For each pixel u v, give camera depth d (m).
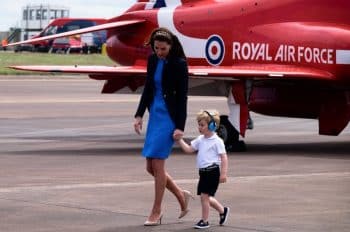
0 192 31.77
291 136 57.34
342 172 37.91
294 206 29.06
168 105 26.06
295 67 47.16
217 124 25.22
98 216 27.27
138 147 49.75
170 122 26.05
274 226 25.83
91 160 42.41
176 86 26.12
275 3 48.62
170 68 26.09
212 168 25.20
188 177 36.19
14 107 80.81
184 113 26.08
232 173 37.44
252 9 49.53
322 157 44.16
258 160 42.66
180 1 54.44
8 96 95.12
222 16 50.94
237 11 50.19
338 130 48.38
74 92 104.94
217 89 49.06
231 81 47.16
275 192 32.06
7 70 153.25
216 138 25.28
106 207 28.75
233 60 50.19
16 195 31.09
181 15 53.34
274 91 49.19
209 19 51.66
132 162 41.56
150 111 26.45
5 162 41.34
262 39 48.72
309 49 46.53
